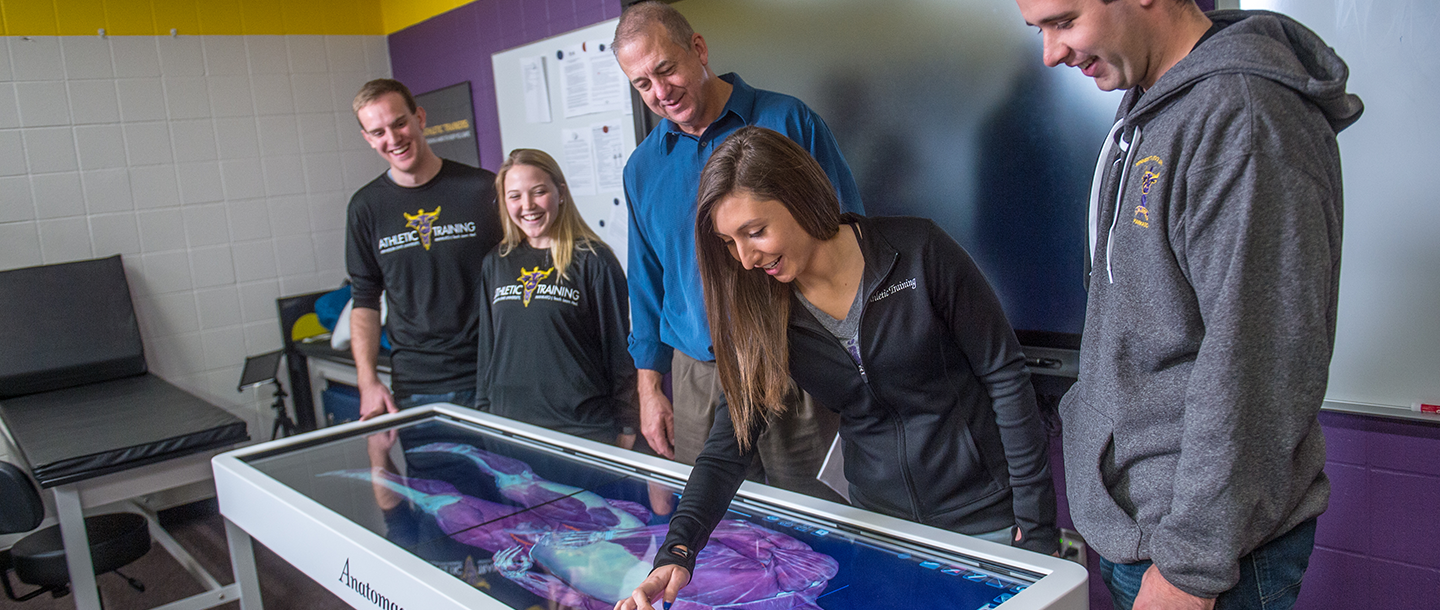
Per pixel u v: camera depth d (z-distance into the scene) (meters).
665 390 3.63
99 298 3.86
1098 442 1.17
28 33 3.80
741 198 1.32
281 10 4.43
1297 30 1.04
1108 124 2.05
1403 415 1.80
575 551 1.40
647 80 2.00
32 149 3.83
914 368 1.45
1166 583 1.07
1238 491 0.98
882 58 2.44
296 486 1.84
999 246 2.32
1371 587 1.92
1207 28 1.08
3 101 3.76
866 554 1.33
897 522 1.41
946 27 2.29
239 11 4.31
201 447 2.76
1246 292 0.95
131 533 2.70
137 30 4.05
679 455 2.43
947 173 2.38
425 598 1.32
